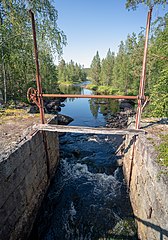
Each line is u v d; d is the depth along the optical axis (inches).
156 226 110.4
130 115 609.6
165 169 116.0
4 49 361.1
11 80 451.2
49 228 168.2
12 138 164.2
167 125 206.7
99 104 901.8
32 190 164.4
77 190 220.7
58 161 270.2
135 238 154.9
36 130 182.4
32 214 163.5
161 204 103.6
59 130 184.9
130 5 241.3
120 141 377.4
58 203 198.8
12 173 124.8
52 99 839.7
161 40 276.4
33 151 167.9
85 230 165.5
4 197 113.5
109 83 1615.4
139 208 154.9
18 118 240.2
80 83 2501.2
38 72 179.0
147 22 155.3
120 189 220.8
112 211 185.5
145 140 162.4
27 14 351.3
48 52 433.1
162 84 242.2
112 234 160.1
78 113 683.4
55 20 398.6
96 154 316.8
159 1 223.1
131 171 200.7
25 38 378.6
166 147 144.4
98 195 211.0
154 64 315.6
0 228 108.4
